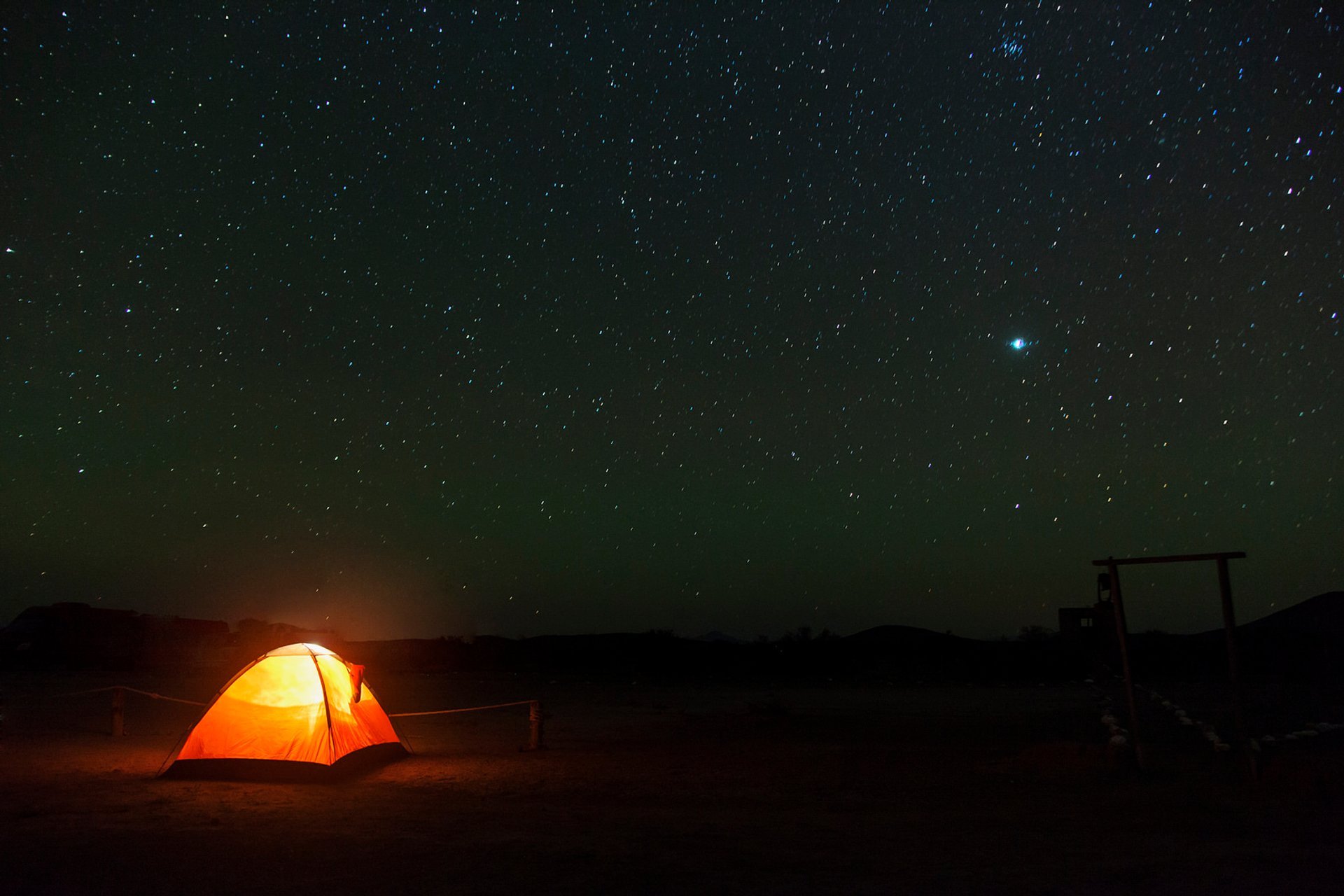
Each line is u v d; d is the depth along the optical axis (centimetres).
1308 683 3189
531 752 1428
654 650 4634
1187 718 1903
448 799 984
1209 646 3956
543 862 686
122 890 598
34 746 1415
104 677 3095
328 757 1102
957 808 941
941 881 634
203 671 3419
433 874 645
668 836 792
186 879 626
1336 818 868
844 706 2345
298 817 863
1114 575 1209
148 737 1559
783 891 607
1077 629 3472
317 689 1167
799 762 1317
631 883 624
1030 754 1257
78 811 877
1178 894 600
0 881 613
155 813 869
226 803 934
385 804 943
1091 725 1852
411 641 5144
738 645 4781
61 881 616
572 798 1011
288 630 3838
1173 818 875
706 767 1260
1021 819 878
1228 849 733
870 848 743
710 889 612
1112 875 650
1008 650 3894
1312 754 1359
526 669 4219
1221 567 1144
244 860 681
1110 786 1068
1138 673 3553
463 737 1645
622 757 1376
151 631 3897
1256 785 1050
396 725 1852
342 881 625
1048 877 646
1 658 3453
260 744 1110
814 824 855
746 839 783
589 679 3653
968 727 1833
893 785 1100
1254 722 1872
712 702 2544
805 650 4453
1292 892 604
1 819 830
